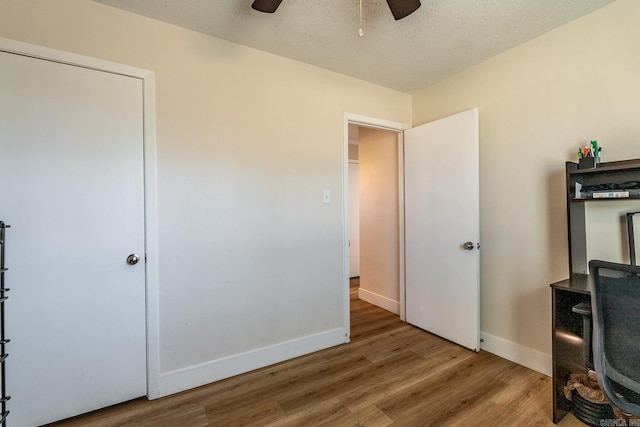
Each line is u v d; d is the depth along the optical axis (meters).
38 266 1.54
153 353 1.81
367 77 2.65
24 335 1.52
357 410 1.68
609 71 1.73
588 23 1.81
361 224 3.77
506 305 2.26
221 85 2.03
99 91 1.68
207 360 1.98
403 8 1.35
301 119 2.36
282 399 1.79
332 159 2.52
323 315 2.47
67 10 1.60
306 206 2.38
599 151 1.72
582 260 1.79
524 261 2.15
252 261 2.14
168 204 1.86
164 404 1.75
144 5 1.69
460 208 2.43
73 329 1.62
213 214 2.00
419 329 2.83
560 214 1.96
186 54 1.91
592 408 1.52
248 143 2.13
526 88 2.11
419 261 2.80
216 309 2.01
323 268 2.47
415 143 2.82
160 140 1.83
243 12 1.76
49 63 1.56
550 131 1.99
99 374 1.69
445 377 2.00
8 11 1.48
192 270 1.93
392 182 3.29
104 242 1.69
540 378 1.98
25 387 1.52
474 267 2.33
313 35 2.00
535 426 1.54
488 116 2.36
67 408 1.62
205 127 1.97
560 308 1.62
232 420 1.61
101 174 1.68
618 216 1.71
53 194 1.58
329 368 2.14
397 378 2.00
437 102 2.78
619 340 1.07
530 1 1.68
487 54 2.27
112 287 1.71
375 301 3.55
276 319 2.25
